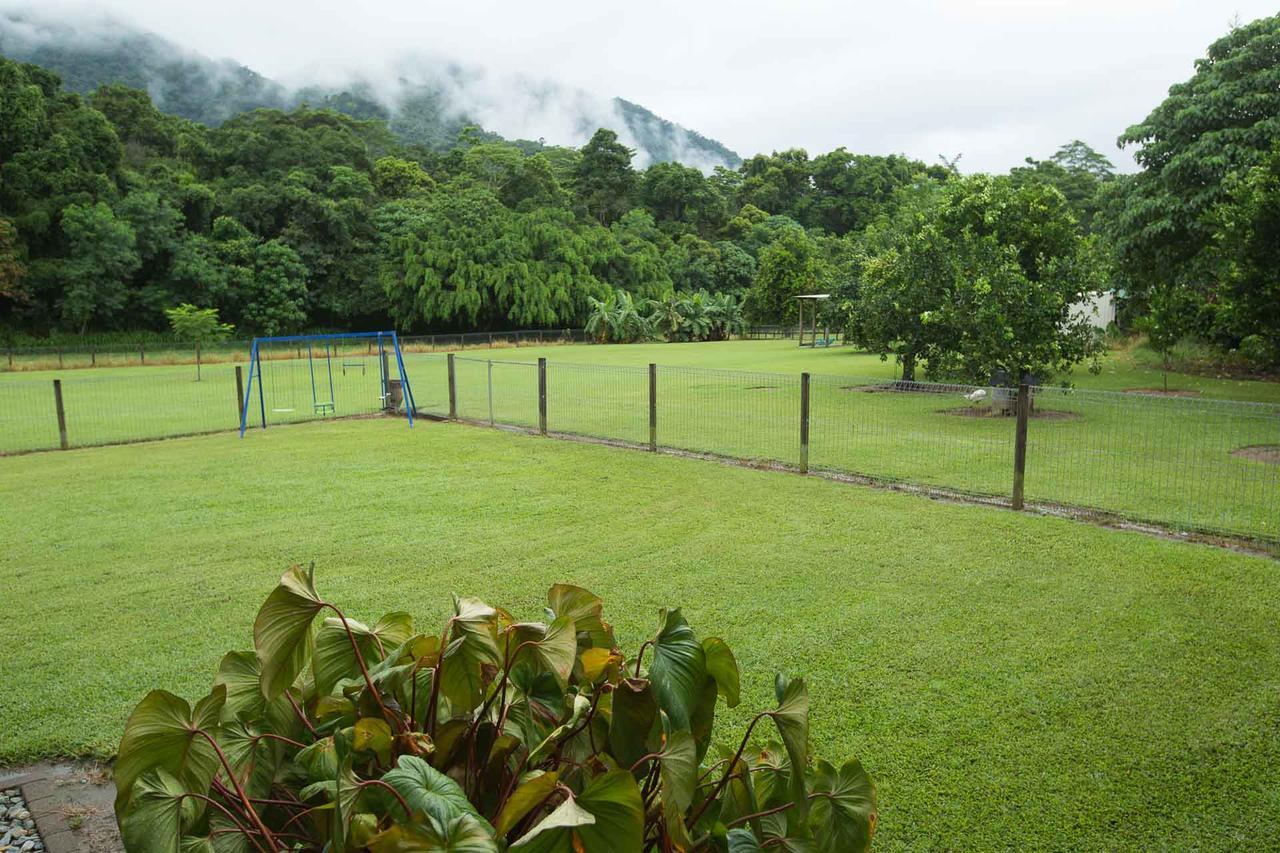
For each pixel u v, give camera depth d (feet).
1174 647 14.98
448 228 162.20
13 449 40.34
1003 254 46.24
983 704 12.84
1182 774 10.89
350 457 36.24
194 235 145.79
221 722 5.71
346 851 4.34
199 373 82.84
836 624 16.20
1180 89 64.95
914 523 23.63
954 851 9.34
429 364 95.14
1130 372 64.80
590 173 230.07
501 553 21.43
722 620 16.47
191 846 4.90
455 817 4.28
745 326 166.71
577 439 39.96
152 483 31.30
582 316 168.66
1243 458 31.99
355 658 5.67
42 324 135.33
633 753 5.45
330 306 156.87
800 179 274.36
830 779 5.90
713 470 31.86
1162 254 65.05
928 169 284.00
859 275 87.35
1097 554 20.53
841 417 44.75
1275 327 48.11
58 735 12.49
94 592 18.98
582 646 6.28
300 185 162.40
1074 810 10.09
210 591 18.95
